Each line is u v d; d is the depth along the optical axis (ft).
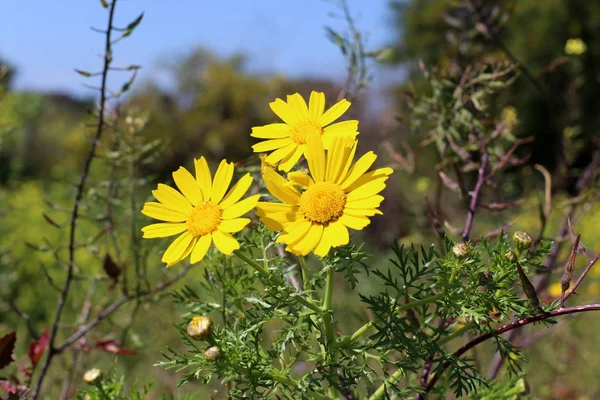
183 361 1.29
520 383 1.33
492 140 1.98
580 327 3.23
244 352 1.28
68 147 9.27
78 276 2.10
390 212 4.83
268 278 1.28
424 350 1.30
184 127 11.12
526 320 1.29
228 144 11.32
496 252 1.33
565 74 3.53
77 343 2.16
